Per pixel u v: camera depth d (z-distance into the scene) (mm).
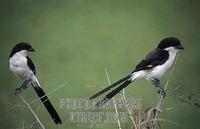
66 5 18125
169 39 8391
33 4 18391
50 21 18000
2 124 11867
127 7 17953
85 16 17703
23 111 9133
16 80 15734
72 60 16016
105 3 17984
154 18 17938
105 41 16922
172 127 11805
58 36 17344
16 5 18375
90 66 15867
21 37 17766
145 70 8133
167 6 18203
